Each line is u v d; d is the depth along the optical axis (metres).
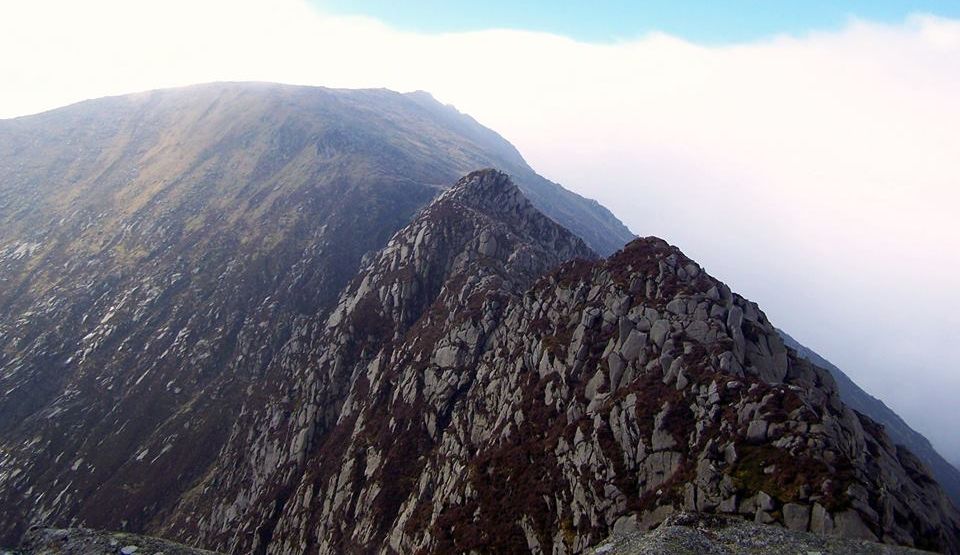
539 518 55.16
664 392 56.06
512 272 116.19
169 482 115.88
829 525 37.59
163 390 139.75
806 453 43.31
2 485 118.62
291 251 179.50
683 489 46.06
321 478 89.81
